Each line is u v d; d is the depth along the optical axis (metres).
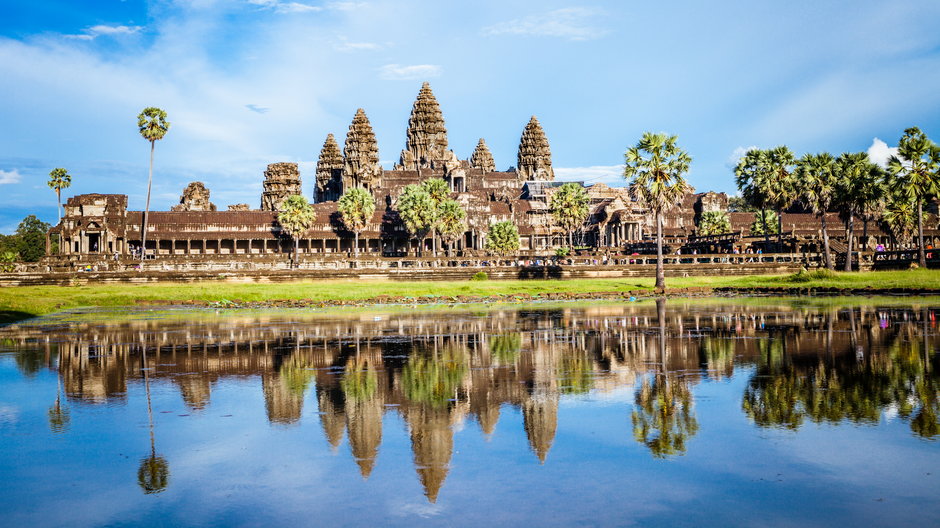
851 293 68.69
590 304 59.44
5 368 26.25
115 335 37.62
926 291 65.62
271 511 11.82
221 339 35.16
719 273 99.19
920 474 12.84
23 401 20.23
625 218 159.88
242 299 67.94
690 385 20.97
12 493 12.73
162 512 11.82
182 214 146.38
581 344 31.11
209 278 88.44
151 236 141.00
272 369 25.42
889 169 94.00
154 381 23.27
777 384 20.70
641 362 25.55
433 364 26.11
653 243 136.25
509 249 146.50
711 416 17.16
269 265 110.94
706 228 153.88
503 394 20.38
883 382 20.62
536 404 18.98
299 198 132.75
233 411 18.75
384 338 34.81
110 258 116.94
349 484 13.06
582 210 135.00
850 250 97.81
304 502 12.21
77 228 132.38
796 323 38.09
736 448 14.59
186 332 38.94
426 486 12.91
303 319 47.41
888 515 11.13
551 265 99.06
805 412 17.33
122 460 14.58
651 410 17.95
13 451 15.23
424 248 161.00
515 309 54.22
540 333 36.03
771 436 15.34
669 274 97.50
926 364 23.52
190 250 145.62
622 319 43.22
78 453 15.06
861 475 12.85
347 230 152.12
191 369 25.64
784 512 11.34
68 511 11.90
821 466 13.38
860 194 94.75
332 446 15.43
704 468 13.45
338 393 20.92
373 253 144.25
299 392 21.14
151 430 16.88
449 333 36.72
